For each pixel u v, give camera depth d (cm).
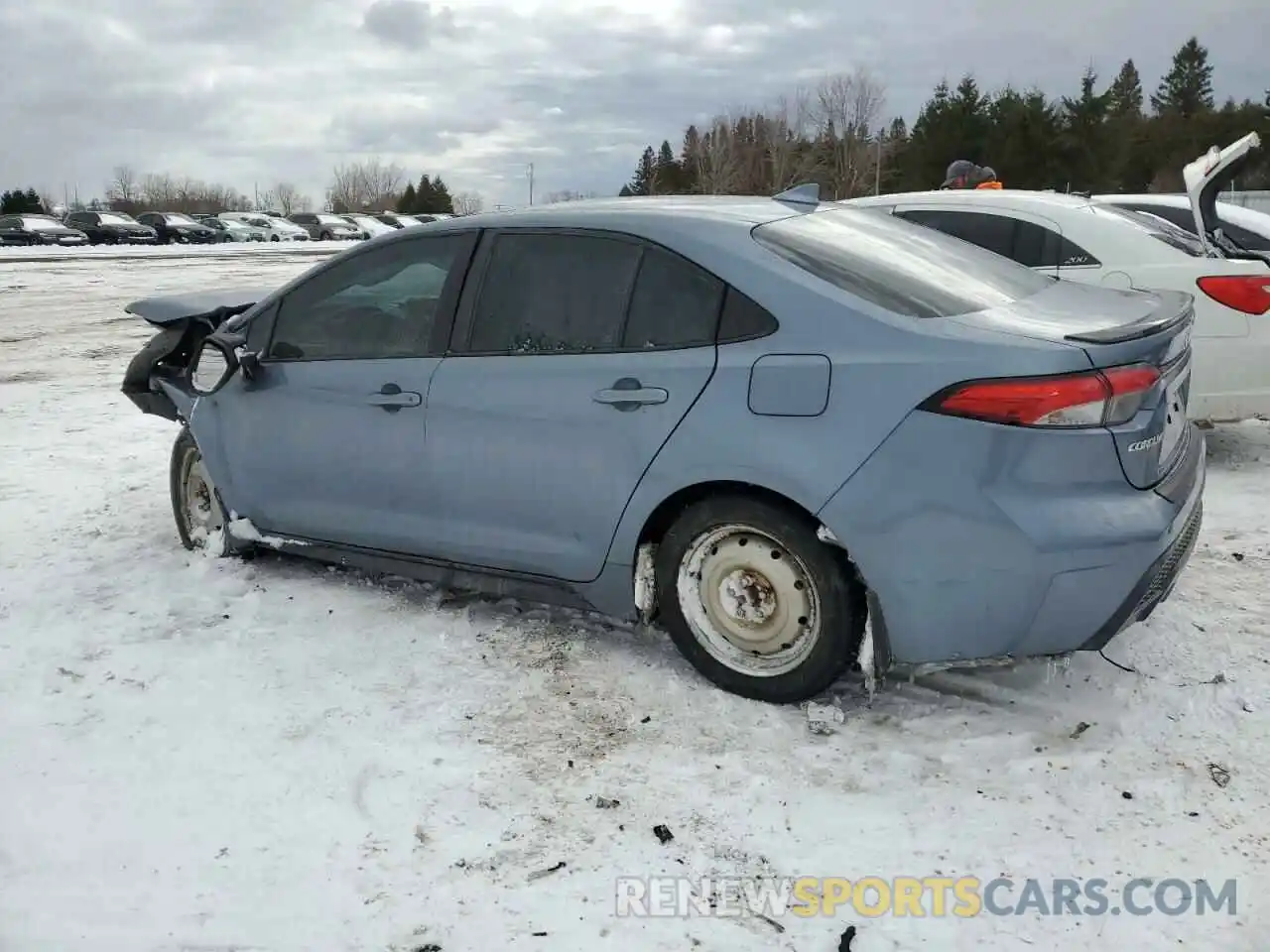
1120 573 304
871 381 314
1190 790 298
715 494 346
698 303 350
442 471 401
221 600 452
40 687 374
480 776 313
